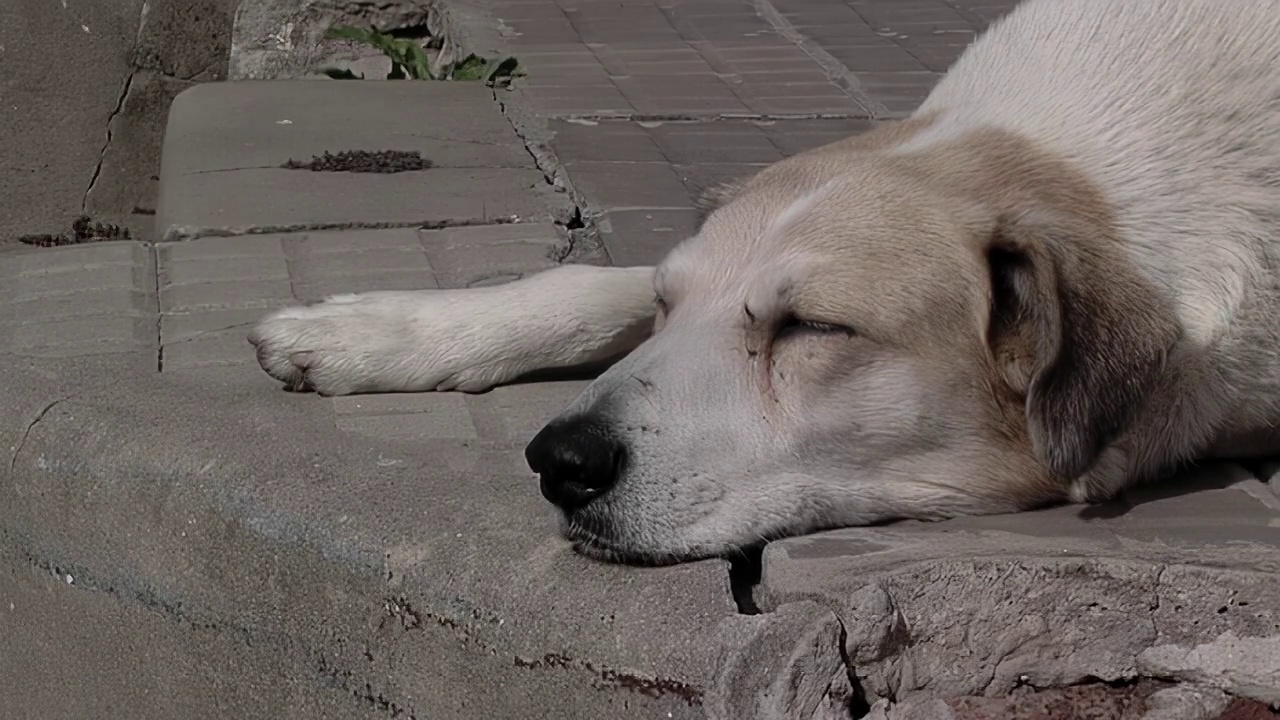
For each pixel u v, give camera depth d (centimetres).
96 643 157
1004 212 141
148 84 269
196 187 206
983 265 140
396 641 142
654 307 164
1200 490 145
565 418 139
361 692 143
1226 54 150
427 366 162
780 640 131
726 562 138
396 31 308
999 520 142
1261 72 149
